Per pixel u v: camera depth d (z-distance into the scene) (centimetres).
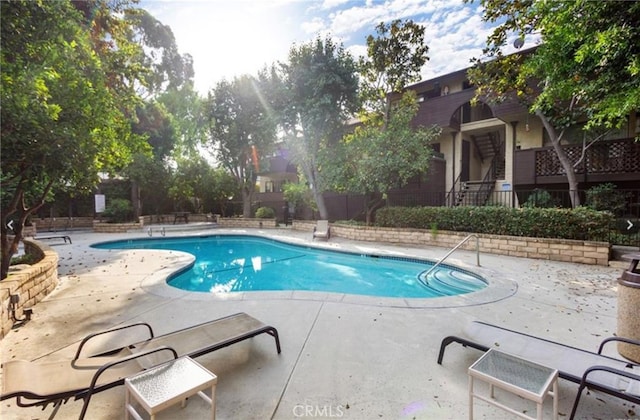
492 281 539
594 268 645
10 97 344
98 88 496
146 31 1819
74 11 463
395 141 1054
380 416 201
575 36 502
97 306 420
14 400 216
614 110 525
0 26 368
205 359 275
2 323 324
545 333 328
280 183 2255
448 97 1279
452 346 300
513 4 792
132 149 715
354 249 910
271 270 806
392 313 387
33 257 657
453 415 201
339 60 1227
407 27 1062
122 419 198
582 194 953
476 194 1249
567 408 209
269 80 1384
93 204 1784
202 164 1939
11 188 597
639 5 431
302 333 329
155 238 1243
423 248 920
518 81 869
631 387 186
